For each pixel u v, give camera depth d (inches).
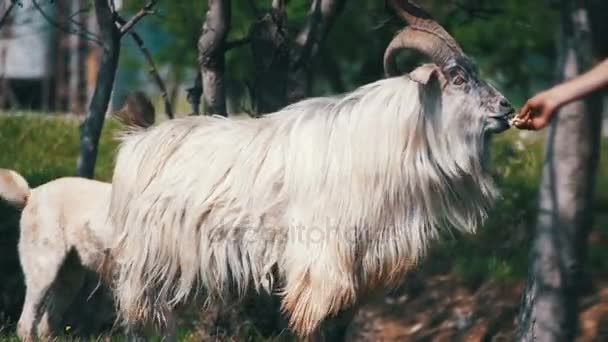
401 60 1232.8
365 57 1343.5
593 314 874.1
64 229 772.6
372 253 632.4
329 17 823.7
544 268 538.3
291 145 641.6
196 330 837.8
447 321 932.0
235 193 649.0
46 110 1813.5
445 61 619.8
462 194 635.5
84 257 766.5
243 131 663.1
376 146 626.5
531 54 1398.9
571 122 514.3
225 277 659.4
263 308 822.5
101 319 930.7
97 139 860.6
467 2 1208.2
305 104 657.0
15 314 960.3
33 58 1860.2
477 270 968.9
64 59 1878.7
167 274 675.4
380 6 1302.9
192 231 659.4
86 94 1883.6
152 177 674.2
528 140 1279.5
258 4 1268.5
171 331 689.0
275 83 819.4
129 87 1694.1
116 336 832.3
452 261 994.1
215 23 793.6
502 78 1455.5
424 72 600.1
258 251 647.1
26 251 791.1
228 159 656.4
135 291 684.7
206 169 659.4
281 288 657.6
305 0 1064.2
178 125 682.2
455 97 620.4
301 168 634.8
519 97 1531.7
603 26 504.4
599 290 900.6
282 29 819.4
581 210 522.3
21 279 976.3
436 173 626.5
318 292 629.9
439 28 624.7
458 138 623.2
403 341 925.8
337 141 633.6
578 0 506.6
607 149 1184.8
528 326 603.2
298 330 644.1
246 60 1296.8
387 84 639.1
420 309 951.6
